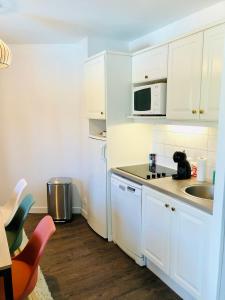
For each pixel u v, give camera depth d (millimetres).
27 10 2400
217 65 1879
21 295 1536
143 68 2742
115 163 3033
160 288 2264
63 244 3043
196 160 2568
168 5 2295
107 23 2754
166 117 2445
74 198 4055
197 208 1840
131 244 2686
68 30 3018
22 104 3816
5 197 3990
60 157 3977
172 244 2107
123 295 2174
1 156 3891
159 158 3109
